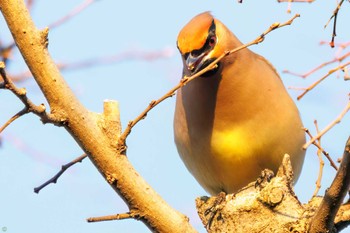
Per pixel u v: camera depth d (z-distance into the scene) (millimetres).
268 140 10297
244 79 10203
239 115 10234
